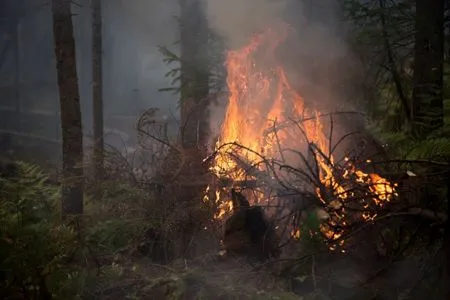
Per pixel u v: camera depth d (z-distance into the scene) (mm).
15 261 4270
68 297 4395
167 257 5504
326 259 4344
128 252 5500
